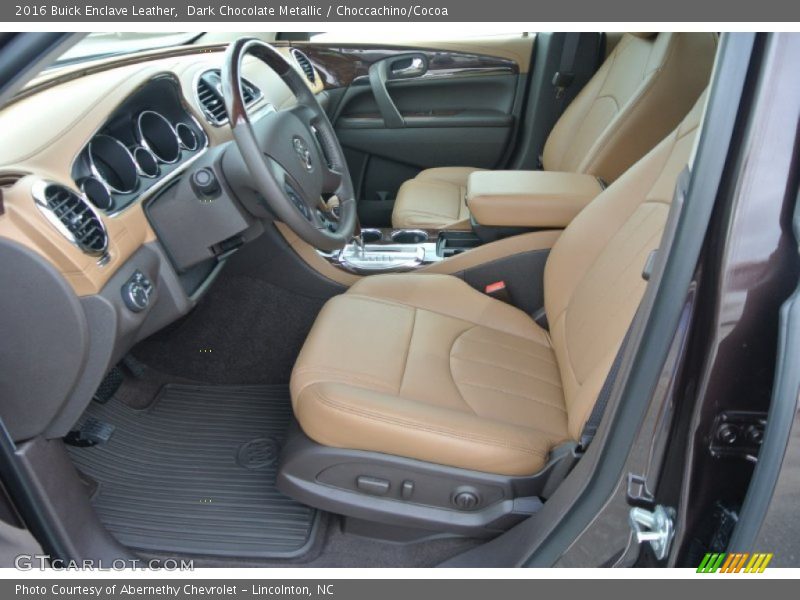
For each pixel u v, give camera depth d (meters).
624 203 1.38
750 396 0.79
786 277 0.73
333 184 1.55
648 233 1.20
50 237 1.06
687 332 0.77
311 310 1.84
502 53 2.48
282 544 1.39
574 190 1.75
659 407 0.82
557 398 1.35
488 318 1.59
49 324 1.07
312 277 1.79
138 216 1.32
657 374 0.81
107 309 1.13
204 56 1.81
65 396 1.11
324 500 1.23
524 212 1.73
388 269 1.84
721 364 0.77
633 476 0.87
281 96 1.94
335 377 1.25
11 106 1.35
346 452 1.19
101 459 1.58
